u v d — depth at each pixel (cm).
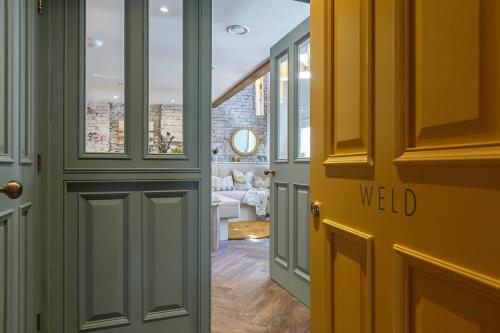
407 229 67
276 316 213
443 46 57
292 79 243
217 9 267
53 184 152
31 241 138
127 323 165
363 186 83
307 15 278
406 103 67
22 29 125
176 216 174
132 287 166
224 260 340
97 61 162
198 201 177
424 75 62
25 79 129
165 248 171
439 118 58
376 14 76
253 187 710
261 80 801
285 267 256
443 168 58
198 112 177
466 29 52
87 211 160
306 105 239
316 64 109
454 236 55
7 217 107
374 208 78
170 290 172
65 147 155
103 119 164
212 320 208
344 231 91
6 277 106
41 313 150
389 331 73
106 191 162
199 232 177
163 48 173
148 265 169
